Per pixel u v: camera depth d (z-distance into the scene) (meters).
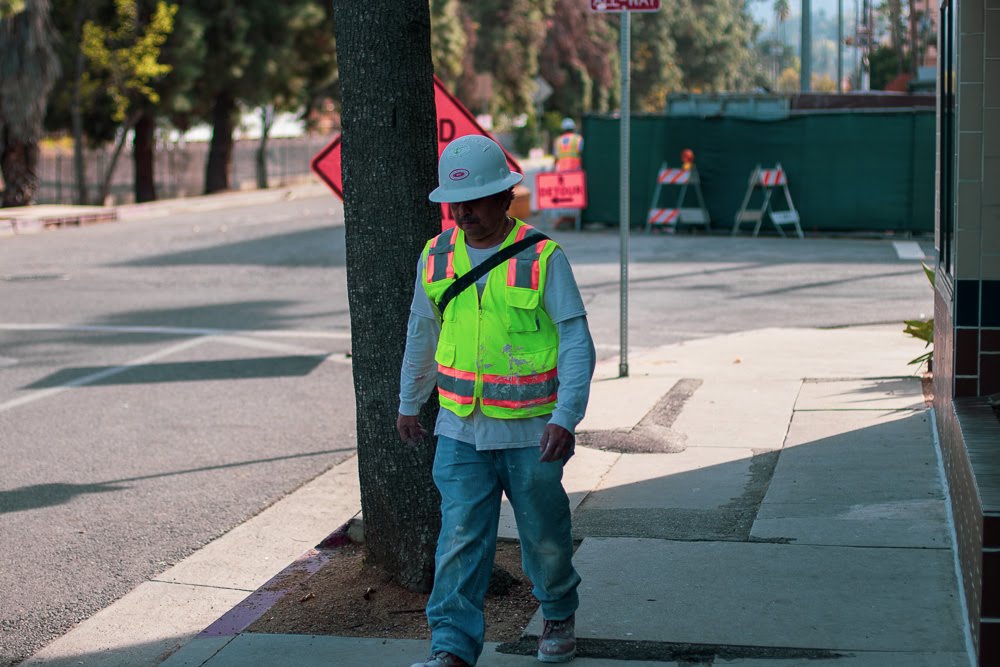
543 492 3.96
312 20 37.41
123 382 10.29
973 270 5.50
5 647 4.93
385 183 4.80
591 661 4.22
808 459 6.85
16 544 6.22
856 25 63.72
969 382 5.58
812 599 4.70
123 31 32.28
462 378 3.93
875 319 12.62
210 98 37.97
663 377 9.58
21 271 18.27
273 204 33.66
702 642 4.33
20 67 29.58
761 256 18.47
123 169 52.97
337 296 15.30
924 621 4.43
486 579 4.05
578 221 22.73
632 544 5.47
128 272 18.00
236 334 12.61
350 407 9.28
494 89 62.56
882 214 21.25
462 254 3.96
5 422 8.90
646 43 87.44
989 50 5.37
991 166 5.44
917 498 5.91
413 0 4.78
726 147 22.00
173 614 5.22
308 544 6.16
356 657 4.37
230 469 7.59
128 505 6.86
